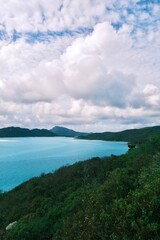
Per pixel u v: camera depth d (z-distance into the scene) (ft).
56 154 451.94
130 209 27.43
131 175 42.93
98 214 32.24
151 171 38.70
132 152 111.04
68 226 37.24
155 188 28.68
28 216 72.59
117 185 37.76
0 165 325.21
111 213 30.22
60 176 130.31
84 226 32.60
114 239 25.80
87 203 38.83
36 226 50.90
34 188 120.98
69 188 96.63
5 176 248.52
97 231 29.37
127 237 25.21
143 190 30.07
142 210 26.45
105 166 114.32
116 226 27.14
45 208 75.46
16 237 49.75
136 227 25.26
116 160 115.85
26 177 242.17
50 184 121.19
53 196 98.17
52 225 51.06
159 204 26.53
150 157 64.39
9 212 96.73
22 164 332.19
